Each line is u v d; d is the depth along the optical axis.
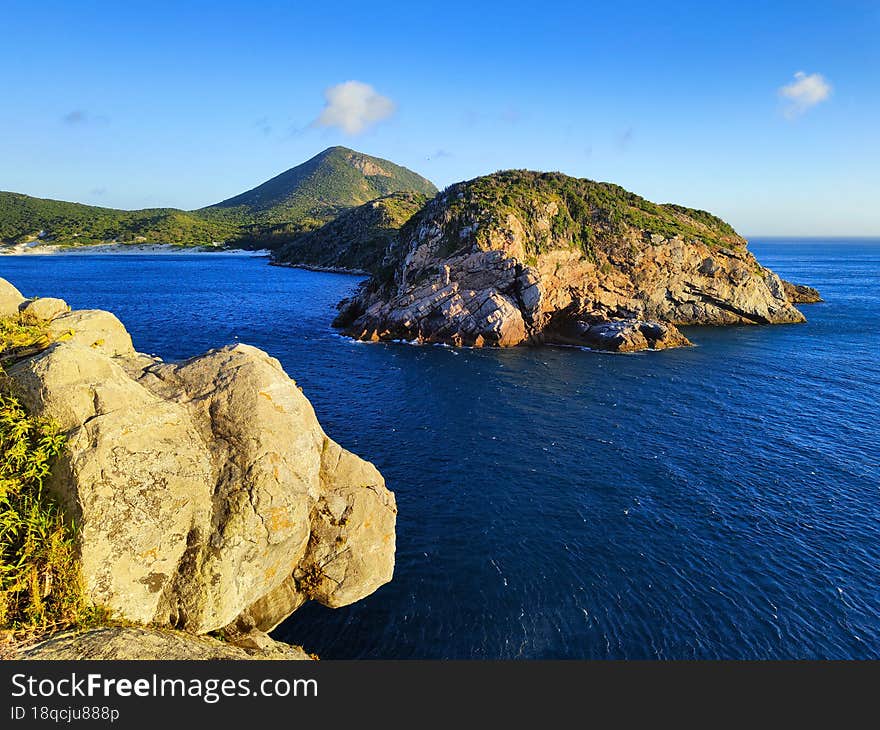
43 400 11.70
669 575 21.34
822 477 30.12
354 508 16.97
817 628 18.86
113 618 11.59
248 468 13.48
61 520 11.22
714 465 31.50
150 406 12.87
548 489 28.12
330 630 17.47
